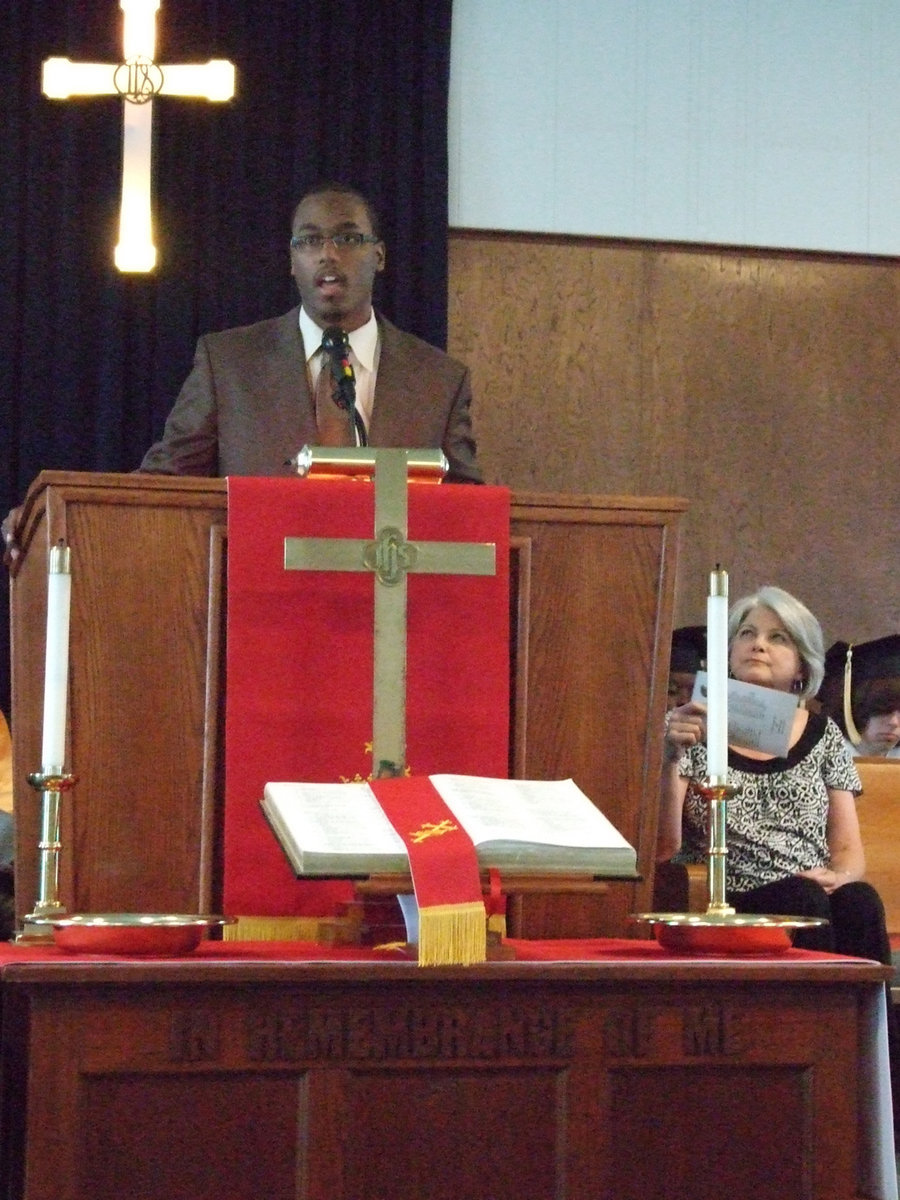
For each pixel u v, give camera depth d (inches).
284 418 221.9
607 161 413.7
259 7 390.6
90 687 156.4
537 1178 133.4
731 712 220.8
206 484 159.6
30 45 381.7
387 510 156.8
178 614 158.7
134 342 378.9
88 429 375.9
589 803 146.1
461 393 229.5
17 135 379.6
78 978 124.7
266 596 158.1
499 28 411.5
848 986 139.7
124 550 158.1
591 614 165.3
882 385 421.4
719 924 142.4
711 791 153.2
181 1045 127.9
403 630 154.7
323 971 128.6
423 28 398.3
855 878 255.4
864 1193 138.3
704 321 417.1
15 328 374.9
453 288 408.2
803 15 422.6
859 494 418.6
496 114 410.0
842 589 415.8
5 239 376.2
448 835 134.8
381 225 390.6
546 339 410.6
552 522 165.5
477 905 131.3
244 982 128.4
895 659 345.7
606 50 415.8
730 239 415.8
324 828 136.5
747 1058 137.5
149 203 324.8
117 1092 127.2
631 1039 135.4
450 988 132.6
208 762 157.6
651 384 413.7
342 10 394.0
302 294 234.5
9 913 231.8
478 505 162.4
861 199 421.7
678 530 166.7
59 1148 125.4
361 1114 131.0
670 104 417.1
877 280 422.6
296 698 157.5
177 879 156.6
